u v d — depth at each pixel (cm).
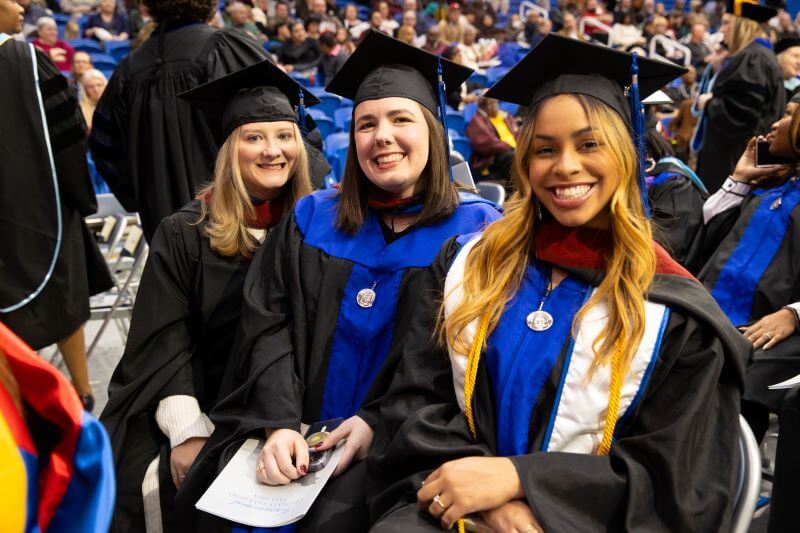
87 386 375
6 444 86
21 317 319
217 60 343
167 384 228
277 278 220
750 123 523
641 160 167
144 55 354
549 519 139
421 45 1194
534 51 165
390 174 206
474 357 165
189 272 237
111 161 379
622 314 152
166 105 346
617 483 144
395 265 206
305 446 188
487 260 175
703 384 148
